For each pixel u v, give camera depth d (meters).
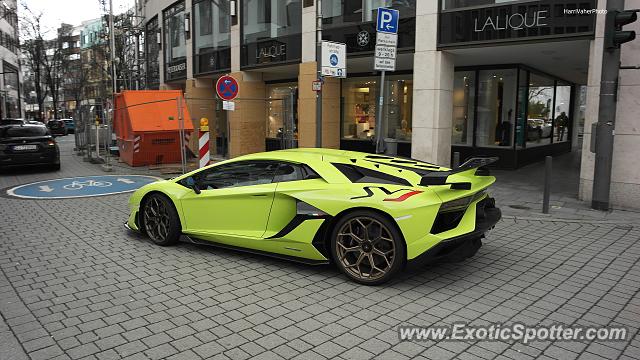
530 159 15.60
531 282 4.83
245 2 16.98
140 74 32.50
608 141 8.21
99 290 4.62
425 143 11.75
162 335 3.66
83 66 59.59
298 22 14.88
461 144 14.98
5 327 3.82
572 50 11.23
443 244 4.36
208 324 3.86
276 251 5.19
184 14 21.80
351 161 5.29
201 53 20.12
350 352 3.40
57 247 6.13
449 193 4.51
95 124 18.33
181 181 6.05
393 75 15.82
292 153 5.57
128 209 8.57
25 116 66.06
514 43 10.34
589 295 4.50
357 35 13.05
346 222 4.71
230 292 4.55
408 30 11.88
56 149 14.21
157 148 15.00
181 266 5.32
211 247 6.06
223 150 18.66
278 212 5.16
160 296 4.46
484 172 5.18
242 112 17.53
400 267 4.51
